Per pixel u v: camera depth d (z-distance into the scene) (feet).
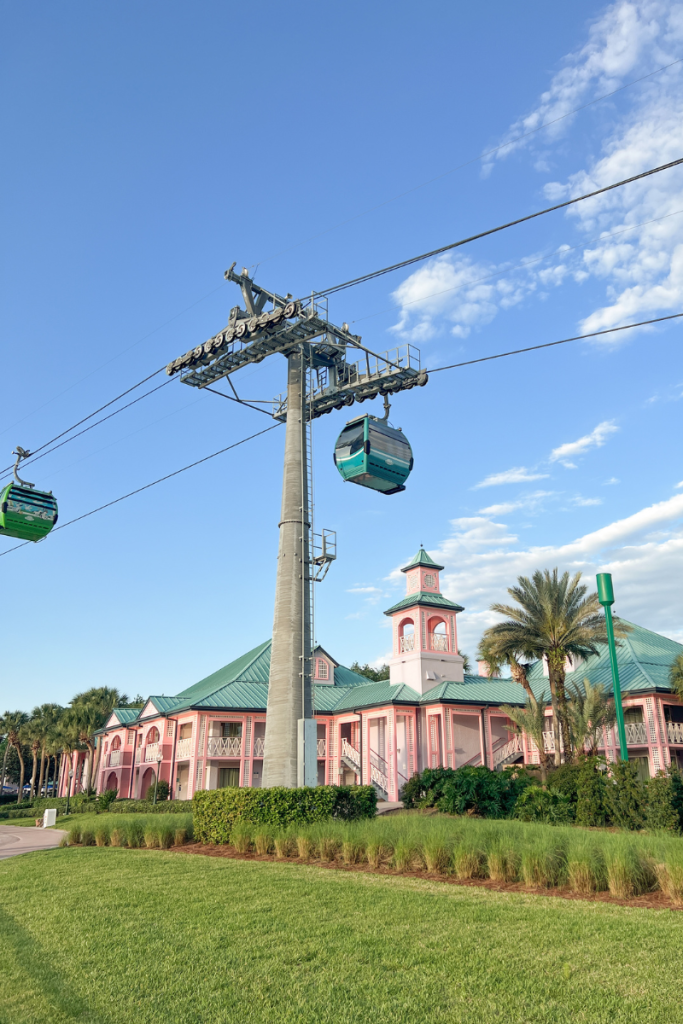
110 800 146.51
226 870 48.29
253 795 63.05
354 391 76.84
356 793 63.05
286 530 75.61
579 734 98.48
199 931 32.35
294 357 80.84
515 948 27.02
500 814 81.25
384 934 29.78
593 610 105.81
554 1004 21.77
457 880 40.52
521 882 39.06
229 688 135.44
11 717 286.87
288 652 71.10
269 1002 23.40
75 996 25.05
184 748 135.33
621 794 68.64
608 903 33.55
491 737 132.57
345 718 138.31
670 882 33.83
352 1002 22.89
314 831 52.80
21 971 28.43
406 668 136.67
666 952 25.49
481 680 141.90
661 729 113.70
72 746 203.00
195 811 67.31
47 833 113.09
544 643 107.34
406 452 72.23
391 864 45.68
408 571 144.36
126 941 31.58
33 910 40.60
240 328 72.95
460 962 25.80
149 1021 22.49
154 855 60.29
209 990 24.86
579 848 37.93
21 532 69.77
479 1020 21.01
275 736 68.69
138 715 156.97
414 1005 22.30
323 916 33.32
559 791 77.46
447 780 91.50
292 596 73.20
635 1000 21.61
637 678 119.34
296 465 77.61
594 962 25.05
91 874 51.80
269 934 30.96
